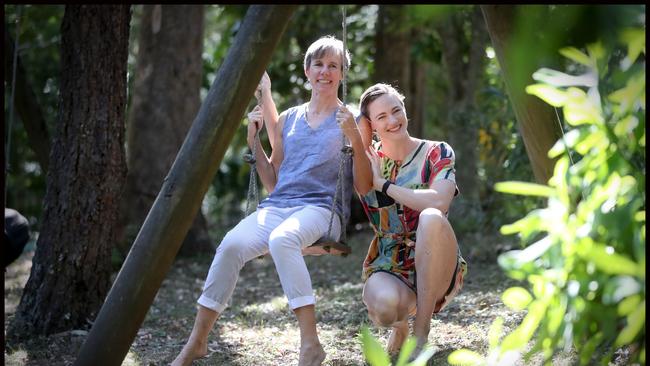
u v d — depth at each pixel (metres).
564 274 2.37
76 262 5.16
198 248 9.08
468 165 9.44
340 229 3.96
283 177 4.04
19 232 5.33
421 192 3.69
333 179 4.00
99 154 5.19
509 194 7.62
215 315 3.84
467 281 6.50
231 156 15.43
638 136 2.45
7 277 7.90
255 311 5.73
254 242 3.84
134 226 8.82
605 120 2.41
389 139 3.83
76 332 5.03
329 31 11.55
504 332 4.38
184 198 3.38
